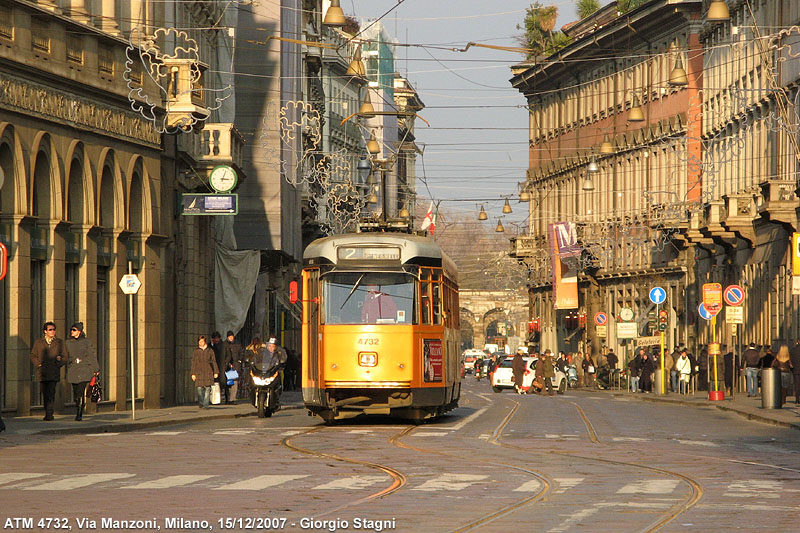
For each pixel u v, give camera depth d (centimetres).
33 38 8875
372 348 8312
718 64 19438
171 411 10281
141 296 10775
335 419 9281
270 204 17038
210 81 14188
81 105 9588
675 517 3956
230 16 15488
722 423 9294
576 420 9450
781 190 14888
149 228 10831
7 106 8494
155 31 10938
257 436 7462
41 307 9119
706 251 19750
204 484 4769
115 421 8462
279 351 10094
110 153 10144
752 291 16988
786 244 15375
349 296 8394
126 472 5231
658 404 13500
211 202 11831
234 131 12475
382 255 8444
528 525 3762
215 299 14138
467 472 5297
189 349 12412
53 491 4534
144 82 10688
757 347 16688
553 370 16525
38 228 9031
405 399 8325
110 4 10344
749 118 17738
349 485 4762
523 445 6831
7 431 7456
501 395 16800
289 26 18238
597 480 5022
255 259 14275
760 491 4681
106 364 10238
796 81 15212
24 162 8725
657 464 5741
